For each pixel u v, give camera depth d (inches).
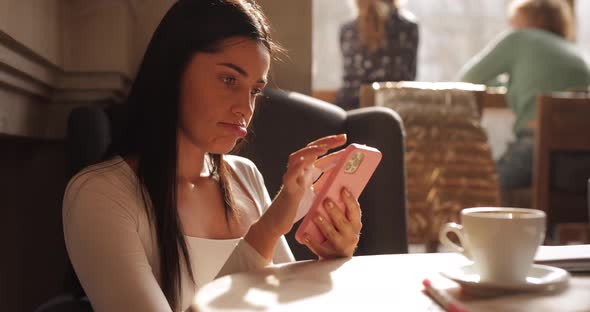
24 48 53.9
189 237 47.0
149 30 79.7
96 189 42.4
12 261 74.1
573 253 37.6
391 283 32.8
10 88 56.2
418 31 144.6
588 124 121.8
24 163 75.7
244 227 51.1
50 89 69.7
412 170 112.0
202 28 44.5
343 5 181.8
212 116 44.8
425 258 39.4
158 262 44.5
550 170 123.6
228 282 32.1
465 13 191.8
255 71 44.9
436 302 29.3
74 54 71.7
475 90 117.0
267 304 28.4
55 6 66.4
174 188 45.2
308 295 30.1
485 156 114.4
